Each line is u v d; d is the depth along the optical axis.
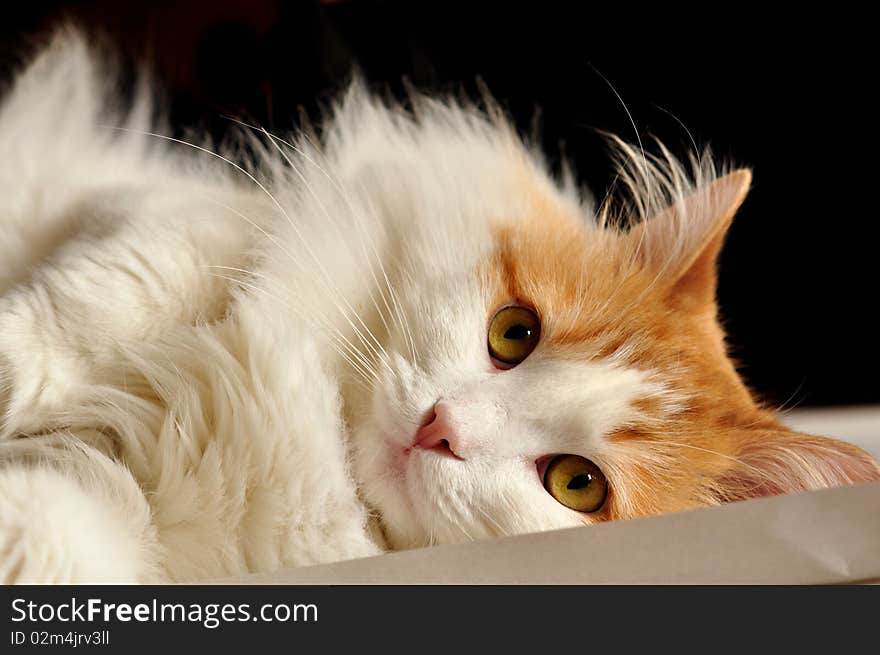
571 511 0.51
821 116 0.70
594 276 0.54
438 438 0.50
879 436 0.64
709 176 0.60
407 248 0.54
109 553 0.45
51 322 0.50
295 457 0.49
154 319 0.51
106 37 0.73
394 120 0.62
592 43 0.73
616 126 0.72
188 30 0.75
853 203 0.70
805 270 0.70
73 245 0.52
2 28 0.72
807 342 0.70
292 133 0.64
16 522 0.44
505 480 0.50
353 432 0.51
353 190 0.55
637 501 0.52
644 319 0.54
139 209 0.53
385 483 0.51
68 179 0.58
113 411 0.50
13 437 0.50
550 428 0.51
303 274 0.52
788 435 0.54
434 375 0.51
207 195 0.55
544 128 0.72
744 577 0.43
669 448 0.53
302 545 0.49
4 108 0.62
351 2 0.77
